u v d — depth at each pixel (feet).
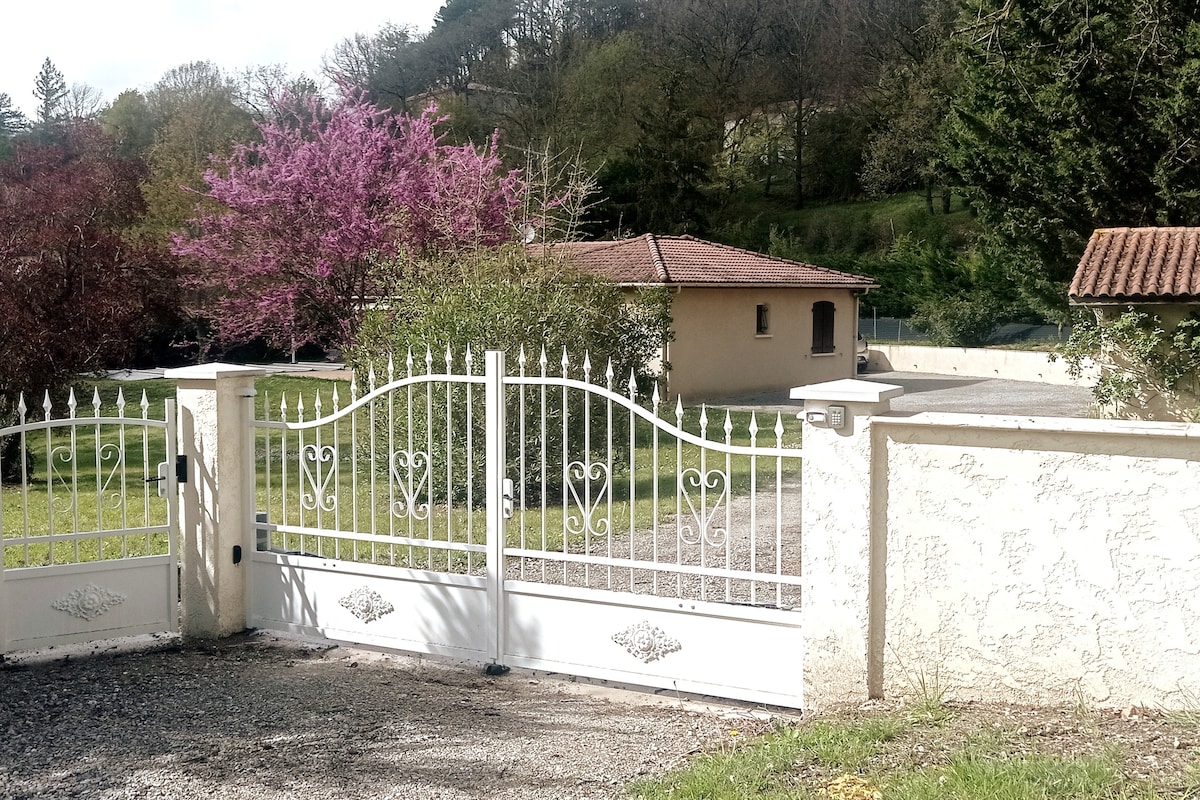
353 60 162.91
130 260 54.95
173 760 15.05
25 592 20.52
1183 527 13.56
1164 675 13.73
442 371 34.22
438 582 20.01
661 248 87.20
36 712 17.26
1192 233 56.90
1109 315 55.47
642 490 38.11
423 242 67.51
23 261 48.96
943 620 15.12
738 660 17.13
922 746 13.47
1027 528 14.52
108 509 38.17
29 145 103.60
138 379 86.43
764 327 89.35
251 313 75.82
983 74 79.05
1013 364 97.19
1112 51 64.08
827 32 171.94
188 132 136.67
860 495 15.55
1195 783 11.48
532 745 15.43
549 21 169.78
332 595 21.26
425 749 15.31
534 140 143.23
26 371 45.88
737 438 52.90
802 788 12.53
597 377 38.40
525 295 37.45
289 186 71.26
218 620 21.90
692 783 13.10
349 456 46.06
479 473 33.76
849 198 178.50
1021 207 80.43
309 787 13.98
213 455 21.79
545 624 18.93
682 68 160.25
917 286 133.39
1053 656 14.42
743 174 166.61
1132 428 13.66
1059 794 11.49
